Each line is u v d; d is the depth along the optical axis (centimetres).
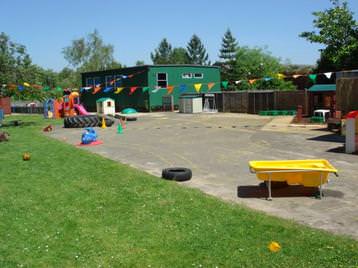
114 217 738
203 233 644
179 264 546
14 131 2533
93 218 738
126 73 4312
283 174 834
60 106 3769
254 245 593
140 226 687
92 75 4822
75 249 605
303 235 621
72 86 7169
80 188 953
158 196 854
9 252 602
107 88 4234
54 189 955
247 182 988
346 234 629
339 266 521
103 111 4019
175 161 1307
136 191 900
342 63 2638
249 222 684
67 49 7938
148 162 1305
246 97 3431
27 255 591
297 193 870
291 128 2131
